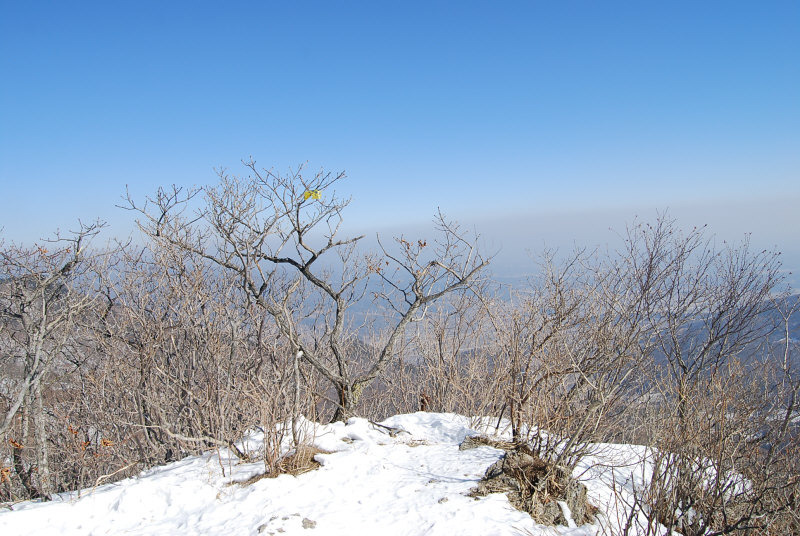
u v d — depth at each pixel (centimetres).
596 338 595
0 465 742
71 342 898
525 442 579
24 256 757
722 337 741
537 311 638
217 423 633
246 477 539
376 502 479
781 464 589
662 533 482
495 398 738
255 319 774
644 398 643
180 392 790
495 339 779
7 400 811
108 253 805
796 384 604
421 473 546
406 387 1105
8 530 444
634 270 702
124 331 836
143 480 553
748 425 559
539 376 614
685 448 503
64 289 810
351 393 854
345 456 576
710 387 547
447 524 436
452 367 962
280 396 630
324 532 425
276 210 777
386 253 852
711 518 493
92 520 470
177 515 474
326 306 938
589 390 598
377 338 1111
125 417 852
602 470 592
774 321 758
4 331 835
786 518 547
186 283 812
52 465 878
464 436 705
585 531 457
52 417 892
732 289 767
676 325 739
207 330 756
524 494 485
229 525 444
